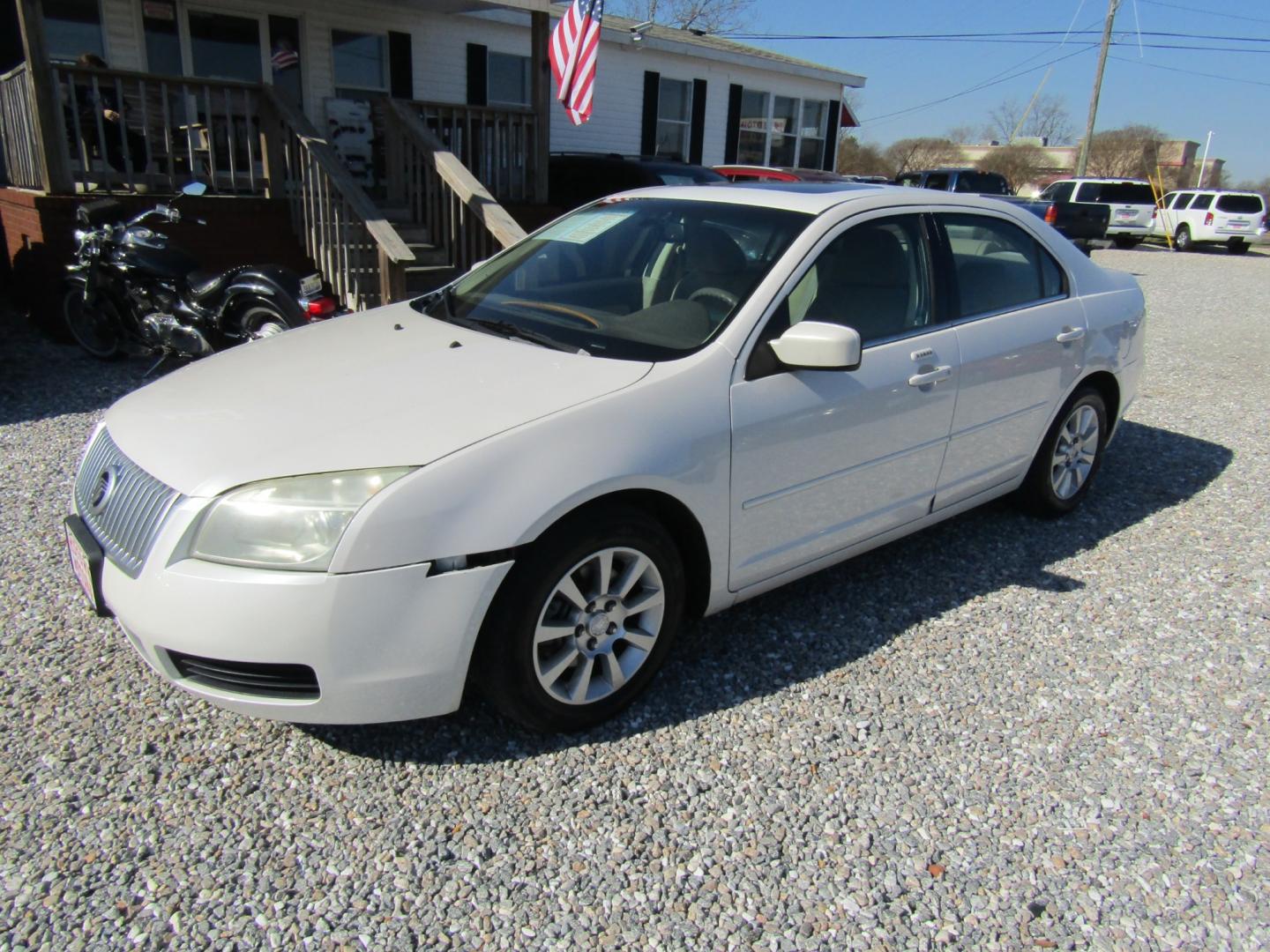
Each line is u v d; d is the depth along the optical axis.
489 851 2.38
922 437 3.61
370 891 2.24
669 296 3.31
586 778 2.66
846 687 3.16
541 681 2.68
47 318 7.52
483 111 9.75
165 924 2.12
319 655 2.39
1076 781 2.74
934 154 61.69
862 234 3.47
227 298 6.19
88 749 2.70
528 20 12.67
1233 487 5.28
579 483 2.57
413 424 2.60
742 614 3.63
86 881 2.23
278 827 2.44
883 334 3.48
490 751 2.76
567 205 11.88
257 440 2.58
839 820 2.54
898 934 2.18
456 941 2.11
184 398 2.95
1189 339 10.30
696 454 2.84
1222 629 3.65
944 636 3.52
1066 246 4.43
